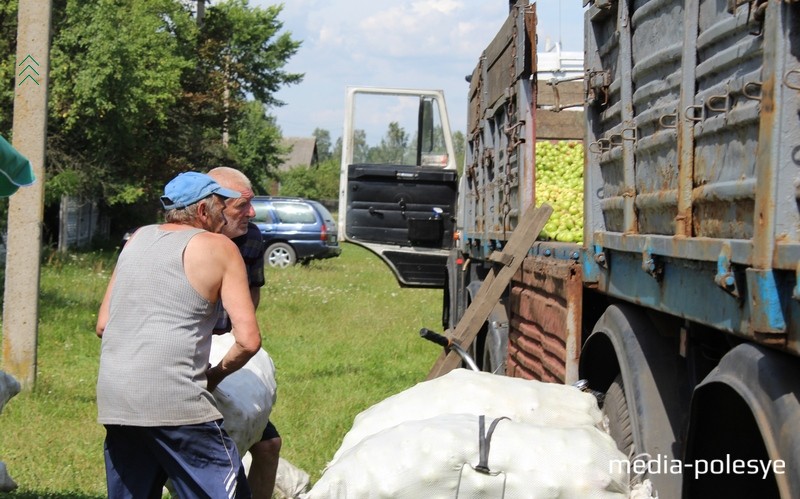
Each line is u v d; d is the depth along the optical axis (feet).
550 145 29.99
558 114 34.37
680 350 14.33
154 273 13.66
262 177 176.45
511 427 12.38
